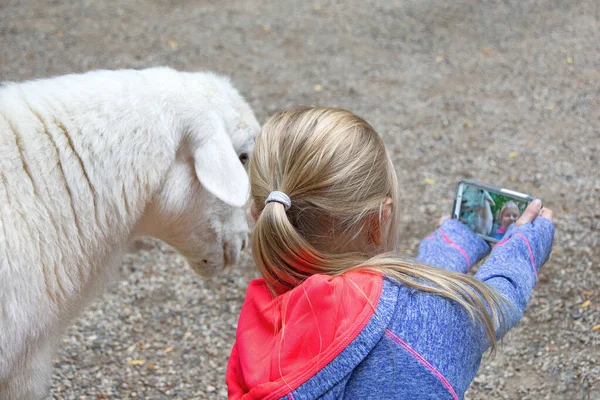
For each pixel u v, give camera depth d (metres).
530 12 9.02
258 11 9.34
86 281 2.54
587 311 3.81
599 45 7.92
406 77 7.35
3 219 2.20
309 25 8.83
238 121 2.81
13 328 2.22
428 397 1.59
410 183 5.36
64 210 2.36
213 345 3.82
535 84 7.05
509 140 5.96
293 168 1.79
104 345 3.80
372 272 1.70
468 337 1.68
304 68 7.59
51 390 3.44
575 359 3.49
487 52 7.89
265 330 1.79
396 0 9.66
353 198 1.77
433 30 8.59
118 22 8.88
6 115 2.34
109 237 2.54
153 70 2.74
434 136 6.08
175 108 2.60
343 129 1.81
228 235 2.99
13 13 9.10
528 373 3.46
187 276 4.44
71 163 2.38
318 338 1.63
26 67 7.49
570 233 4.57
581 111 6.42
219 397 3.44
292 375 1.61
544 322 3.79
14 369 2.32
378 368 1.60
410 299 1.66
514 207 2.23
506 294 1.84
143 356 3.73
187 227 2.85
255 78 7.34
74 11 9.23
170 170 2.66
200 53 7.96
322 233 1.80
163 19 9.02
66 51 7.93
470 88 7.03
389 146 5.94
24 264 2.22
